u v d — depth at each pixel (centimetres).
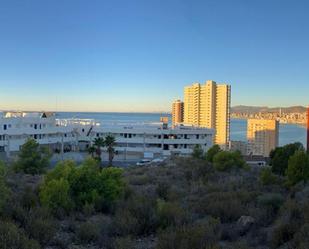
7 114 11269
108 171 2459
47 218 1728
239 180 3694
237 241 1413
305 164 3042
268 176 3362
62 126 11681
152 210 1856
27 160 4553
